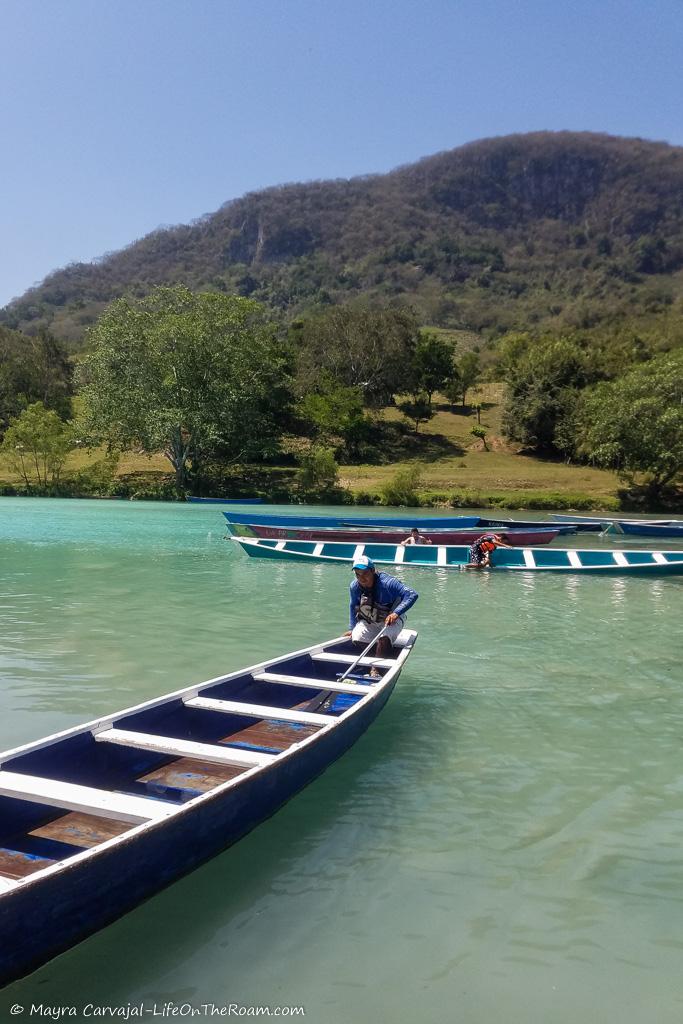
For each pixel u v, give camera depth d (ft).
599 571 63.26
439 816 18.30
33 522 106.73
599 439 179.52
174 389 171.73
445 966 12.94
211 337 176.35
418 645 36.78
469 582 59.11
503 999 12.17
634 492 175.32
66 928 12.03
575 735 24.09
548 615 45.06
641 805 19.15
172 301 188.24
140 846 13.06
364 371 279.69
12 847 14.58
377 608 28.86
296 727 22.84
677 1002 12.19
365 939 13.60
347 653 29.91
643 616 44.91
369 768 21.17
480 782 20.34
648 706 27.14
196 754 17.20
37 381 261.24
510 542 77.10
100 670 31.01
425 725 24.93
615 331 382.42
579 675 31.32
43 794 14.34
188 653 34.19
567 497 167.84
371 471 200.95
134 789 17.76
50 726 24.11
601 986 12.52
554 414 227.20
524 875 15.78
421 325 599.57
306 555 69.77
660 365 185.06
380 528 88.07
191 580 56.90
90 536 88.79
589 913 14.51
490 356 402.72
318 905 14.57
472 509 161.07
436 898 14.88
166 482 184.03
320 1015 11.75
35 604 45.57
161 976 12.56
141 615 42.80
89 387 180.04
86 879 12.16
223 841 15.48
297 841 16.96
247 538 73.77
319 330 292.20
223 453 196.24
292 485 185.47
